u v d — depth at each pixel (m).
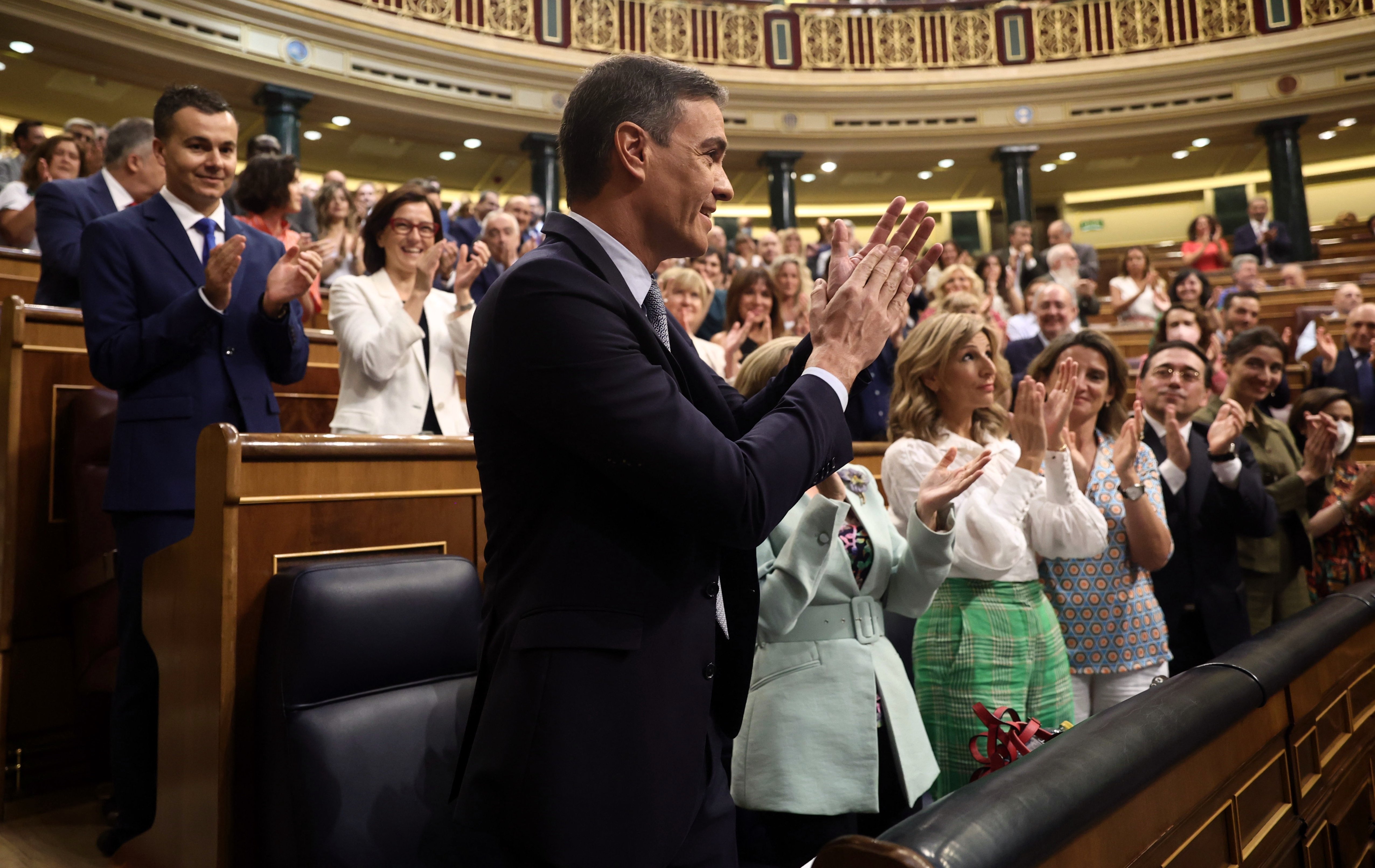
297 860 1.37
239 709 1.54
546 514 1.04
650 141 1.11
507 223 4.52
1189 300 6.49
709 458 0.95
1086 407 2.43
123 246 2.05
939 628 2.02
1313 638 1.77
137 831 1.95
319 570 1.50
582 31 10.93
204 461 1.61
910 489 2.07
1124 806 1.10
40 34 8.34
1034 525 2.13
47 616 2.52
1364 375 5.32
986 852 0.81
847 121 11.77
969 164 12.69
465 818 1.01
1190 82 11.52
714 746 1.13
